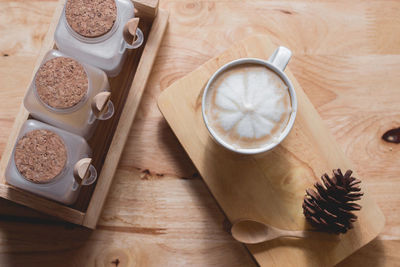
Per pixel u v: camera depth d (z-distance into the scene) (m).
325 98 0.75
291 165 0.70
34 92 0.66
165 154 0.74
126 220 0.72
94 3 0.67
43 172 0.65
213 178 0.69
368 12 0.76
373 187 0.73
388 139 0.74
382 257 0.72
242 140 0.64
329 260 0.68
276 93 0.65
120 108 0.73
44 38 0.75
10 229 0.72
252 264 0.72
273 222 0.69
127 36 0.66
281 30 0.76
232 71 0.66
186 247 0.72
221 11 0.76
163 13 0.71
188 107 0.70
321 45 0.76
